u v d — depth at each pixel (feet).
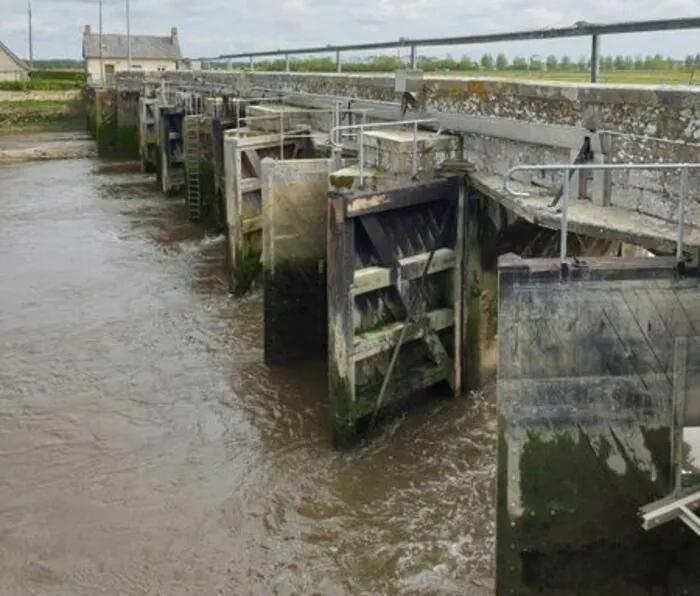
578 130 33.06
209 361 49.44
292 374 47.39
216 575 30.35
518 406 24.90
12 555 31.71
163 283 64.80
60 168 136.56
